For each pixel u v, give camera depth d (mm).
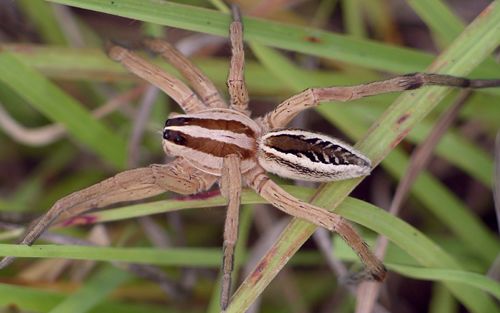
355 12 161
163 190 138
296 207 134
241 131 139
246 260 157
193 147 138
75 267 152
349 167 132
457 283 139
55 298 142
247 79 155
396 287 161
